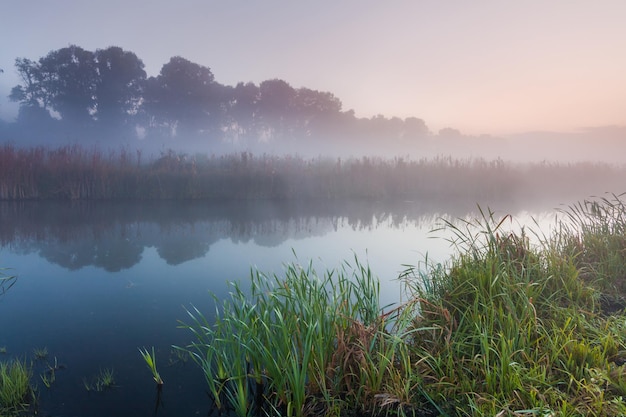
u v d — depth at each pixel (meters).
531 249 4.61
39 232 8.56
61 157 13.56
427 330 3.34
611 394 2.44
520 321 3.07
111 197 13.00
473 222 10.43
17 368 3.14
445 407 2.60
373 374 2.77
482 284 3.51
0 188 12.09
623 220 5.25
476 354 2.94
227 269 6.21
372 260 6.73
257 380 3.05
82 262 6.55
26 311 4.57
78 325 4.21
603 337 2.96
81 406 2.84
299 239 8.36
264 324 2.93
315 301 3.18
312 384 2.91
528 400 2.40
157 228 9.21
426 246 7.77
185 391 3.08
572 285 3.83
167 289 5.32
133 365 3.44
